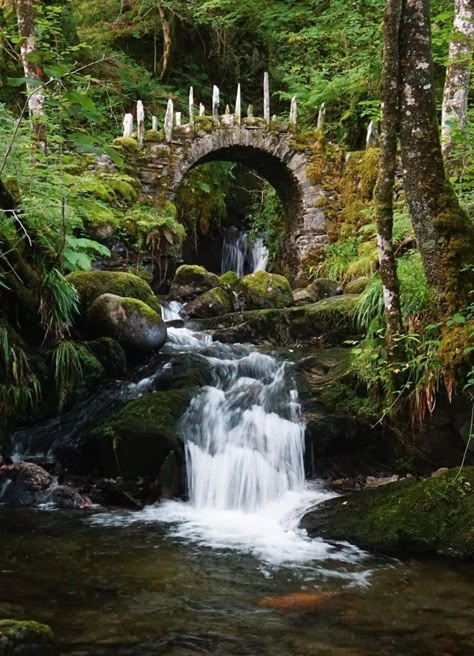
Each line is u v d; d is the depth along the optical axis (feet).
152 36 59.52
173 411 20.83
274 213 50.55
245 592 13.05
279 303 33.32
